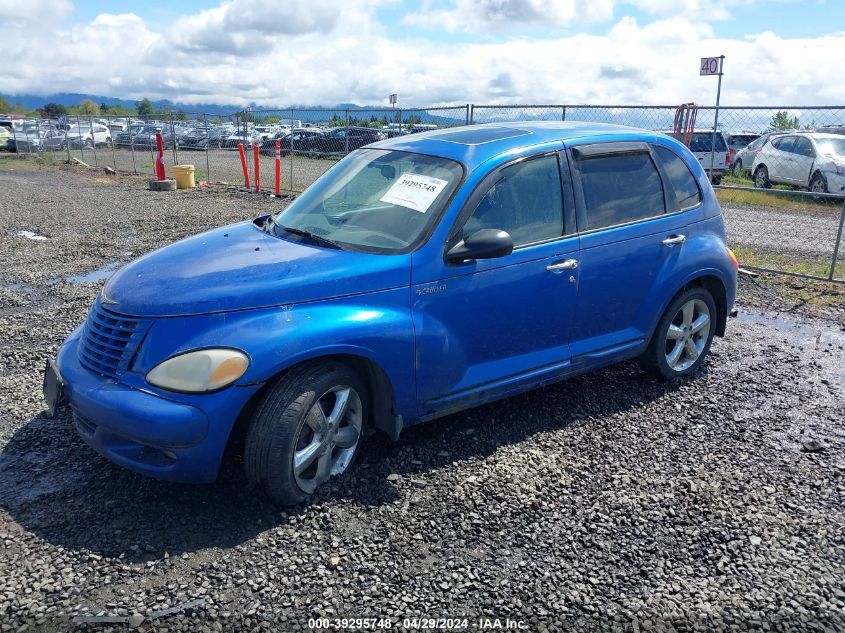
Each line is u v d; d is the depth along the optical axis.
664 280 4.89
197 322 3.32
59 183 20.38
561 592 2.98
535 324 4.31
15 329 6.31
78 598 2.86
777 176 17.55
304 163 20.45
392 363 3.71
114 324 3.48
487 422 4.54
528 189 4.28
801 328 6.81
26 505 3.49
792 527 3.47
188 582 2.97
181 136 27.98
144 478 3.76
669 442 4.33
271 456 3.34
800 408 4.88
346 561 3.14
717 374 5.50
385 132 14.82
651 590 3.01
